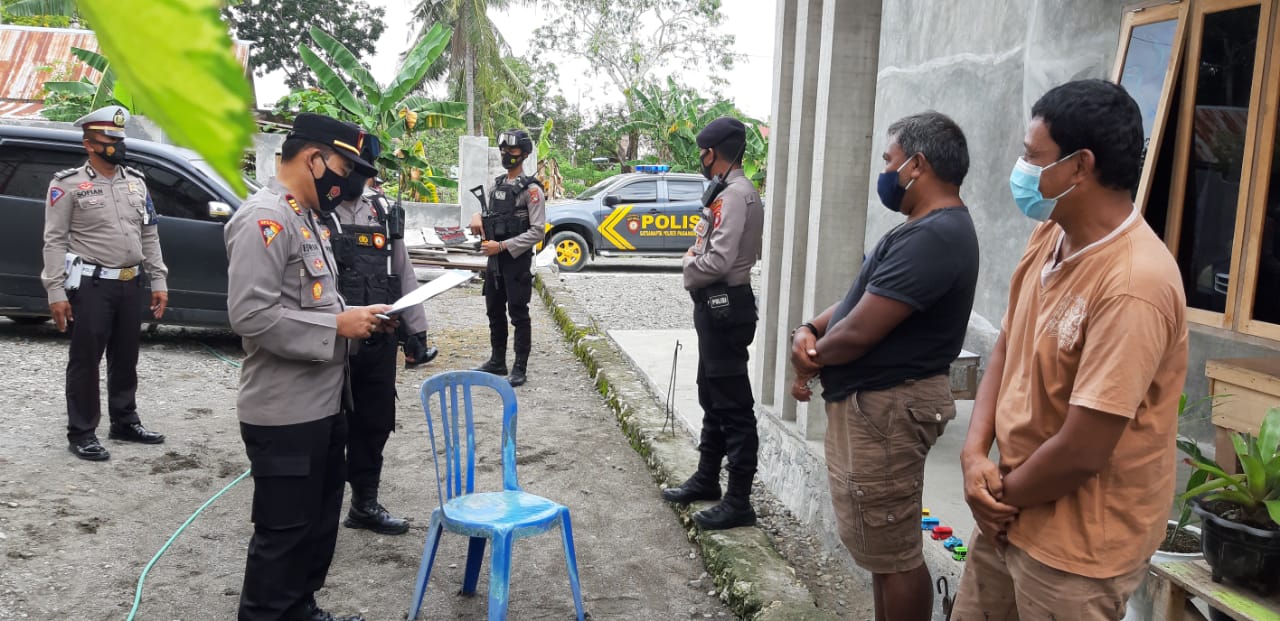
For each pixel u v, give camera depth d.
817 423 3.91
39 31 20.34
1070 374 1.69
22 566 3.31
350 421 3.77
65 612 3.04
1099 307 1.62
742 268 3.62
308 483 2.69
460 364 6.86
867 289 2.36
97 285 4.36
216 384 5.94
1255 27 2.60
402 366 6.76
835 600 3.27
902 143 2.38
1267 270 2.61
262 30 32.59
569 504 4.28
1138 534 1.68
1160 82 2.87
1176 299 1.60
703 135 3.72
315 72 12.95
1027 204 1.70
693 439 4.92
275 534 2.66
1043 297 1.75
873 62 3.71
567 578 3.52
